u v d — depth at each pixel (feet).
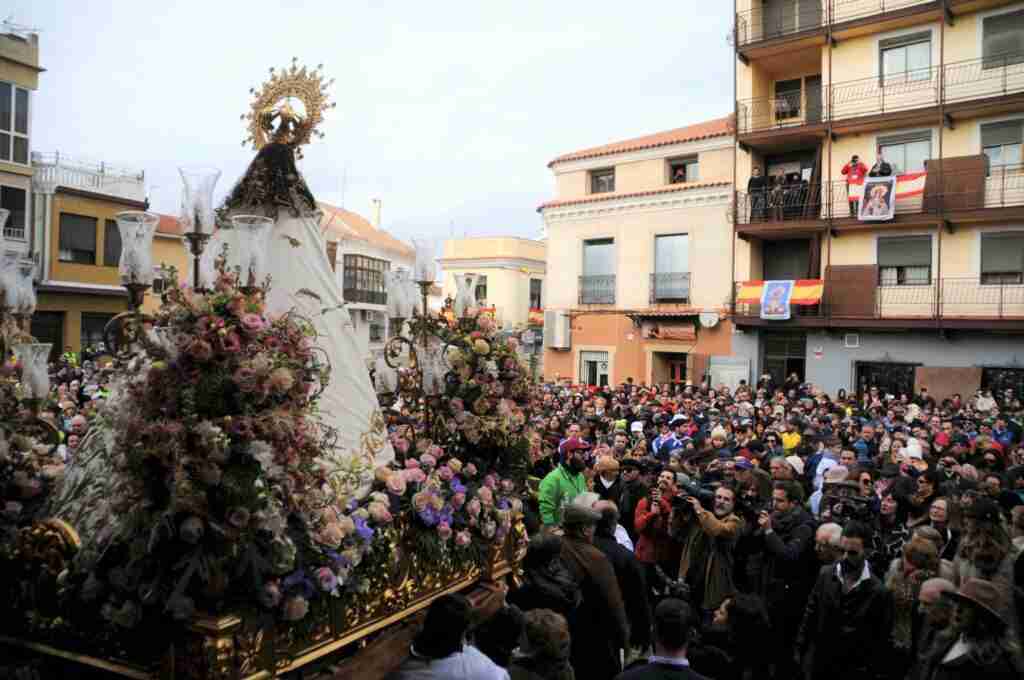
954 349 65.36
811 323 70.85
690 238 80.12
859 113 70.59
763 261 78.64
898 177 66.85
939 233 65.82
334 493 12.08
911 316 66.59
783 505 18.95
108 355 11.73
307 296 15.15
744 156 76.54
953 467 26.58
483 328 19.13
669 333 80.84
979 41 65.00
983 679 11.19
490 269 136.56
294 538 10.63
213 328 9.94
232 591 9.71
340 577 11.06
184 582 9.20
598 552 14.46
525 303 139.74
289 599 10.12
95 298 88.79
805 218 73.20
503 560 16.81
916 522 20.16
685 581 19.06
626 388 62.75
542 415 36.70
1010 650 11.28
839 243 71.51
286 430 10.30
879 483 22.68
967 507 15.48
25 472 12.59
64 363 51.31
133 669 10.03
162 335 10.30
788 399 57.41
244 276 11.48
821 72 75.41
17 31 80.79
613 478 23.49
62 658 10.64
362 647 12.28
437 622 10.48
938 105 64.75
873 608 14.61
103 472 11.41
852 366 70.28
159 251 87.51
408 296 19.04
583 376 88.22
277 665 10.20
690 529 19.34
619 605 14.08
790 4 75.00
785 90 78.48
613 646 14.12
